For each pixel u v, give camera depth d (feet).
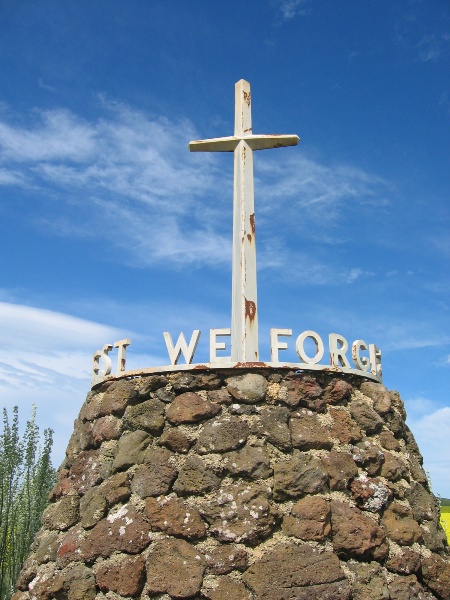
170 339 23.03
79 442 25.16
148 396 22.70
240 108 27.71
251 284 24.82
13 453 46.03
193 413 21.29
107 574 20.13
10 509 46.57
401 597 20.04
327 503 20.33
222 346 22.22
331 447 21.54
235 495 19.92
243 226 25.55
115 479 21.59
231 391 21.63
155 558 19.65
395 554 20.74
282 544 19.47
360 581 19.70
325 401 22.43
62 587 20.97
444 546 23.12
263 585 18.71
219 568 19.04
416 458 25.35
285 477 20.29
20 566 44.21
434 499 24.45
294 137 26.84
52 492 25.66
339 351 23.43
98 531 21.03
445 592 21.38
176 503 20.18
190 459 20.68
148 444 21.75
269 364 21.93
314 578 19.06
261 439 20.90
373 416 23.16
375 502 21.09
